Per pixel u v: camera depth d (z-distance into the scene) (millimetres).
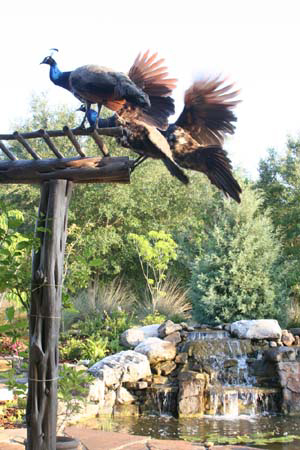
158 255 14109
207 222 17812
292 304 13609
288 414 8688
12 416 6688
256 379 9594
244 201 12969
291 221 17562
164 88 3793
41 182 4227
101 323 12500
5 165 4246
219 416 8523
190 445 5910
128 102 3434
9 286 4082
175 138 3744
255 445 6609
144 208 17422
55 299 3990
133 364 9102
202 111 3793
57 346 3994
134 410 8711
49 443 3869
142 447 5773
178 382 8992
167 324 10836
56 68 3861
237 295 12203
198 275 12523
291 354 9586
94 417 8148
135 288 17266
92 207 16781
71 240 16391
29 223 17312
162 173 17812
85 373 8570
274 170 19656
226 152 3670
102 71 3389
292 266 13992
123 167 4047
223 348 10039
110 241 16594
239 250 12500
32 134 4016
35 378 3906
